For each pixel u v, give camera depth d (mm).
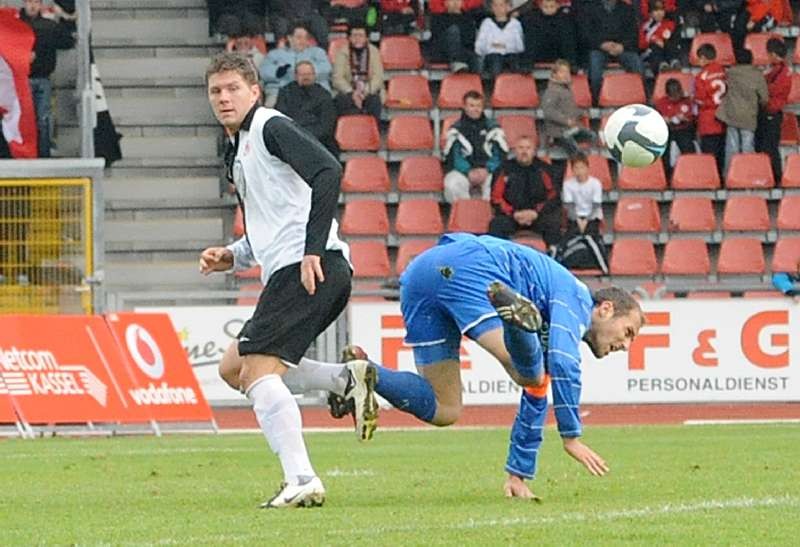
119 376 56594
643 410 63844
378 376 27422
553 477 34125
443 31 83750
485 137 77750
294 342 26359
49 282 62688
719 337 63750
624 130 35406
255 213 26750
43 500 29375
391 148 81562
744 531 22406
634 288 65000
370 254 77250
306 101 75188
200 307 62812
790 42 86750
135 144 82375
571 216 74812
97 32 84062
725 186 80375
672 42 83312
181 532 22734
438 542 20859
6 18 71938
